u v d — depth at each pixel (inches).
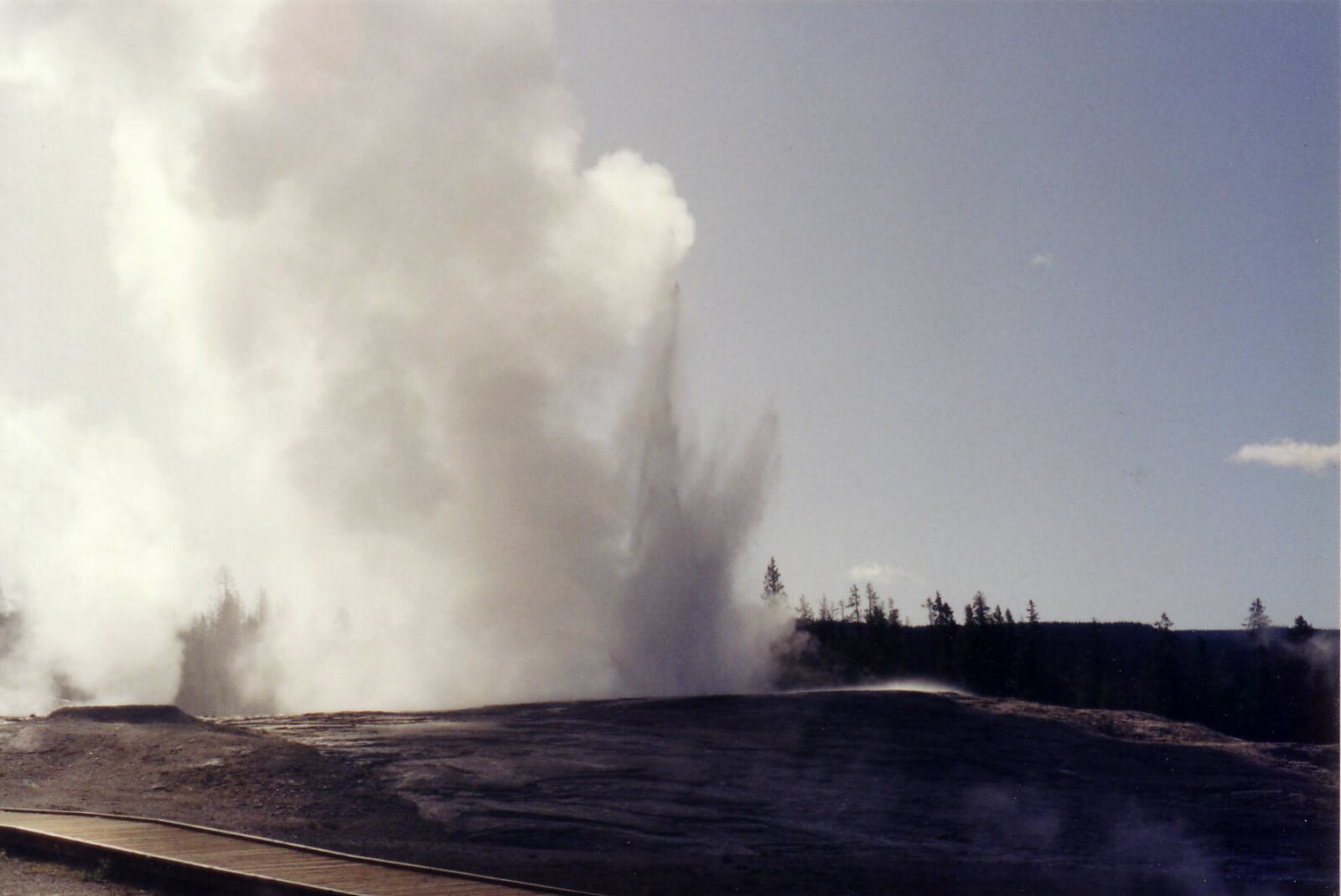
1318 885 810.2
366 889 496.4
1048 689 3329.2
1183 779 1150.3
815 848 871.7
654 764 1063.6
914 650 3243.1
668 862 788.0
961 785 1075.3
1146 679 3371.1
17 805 803.4
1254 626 3900.1
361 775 978.1
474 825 866.8
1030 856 885.8
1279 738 3112.7
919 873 804.6
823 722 1245.1
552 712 1278.3
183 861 534.9
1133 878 829.2
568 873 716.7
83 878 549.6
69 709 1244.5
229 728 1157.7
